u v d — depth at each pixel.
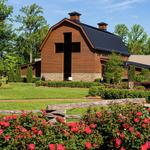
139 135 8.17
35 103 25.38
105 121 9.09
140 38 119.75
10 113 13.96
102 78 58.19
